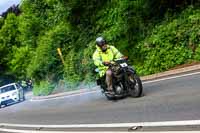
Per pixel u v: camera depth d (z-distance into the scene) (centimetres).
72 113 1428
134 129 862
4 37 6228
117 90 1347
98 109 1319
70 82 2989
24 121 1619
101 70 1395
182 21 2022
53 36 3388
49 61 3391
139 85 1281
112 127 948
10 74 6469
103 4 2870
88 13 2994
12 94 3148
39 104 2386
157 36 2089
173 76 1664
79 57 2909
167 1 2241
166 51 2006
